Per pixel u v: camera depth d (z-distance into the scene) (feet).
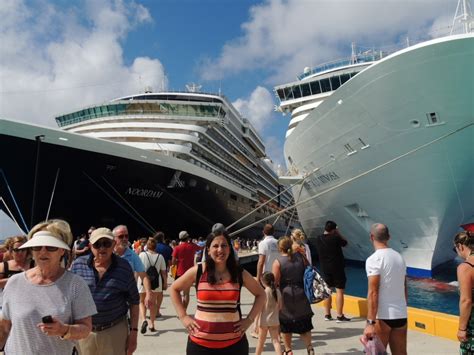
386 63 39.65
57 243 8.02
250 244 123.54
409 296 47.47
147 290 17.39
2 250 16.65
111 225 75.46
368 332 12.54
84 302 8.20
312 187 60.34
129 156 70.85
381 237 13.32
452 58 36.47
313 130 52.08
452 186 42.63
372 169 43.39
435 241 46.85
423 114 39.96
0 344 8.46
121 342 11.32
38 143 61.31
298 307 15.96
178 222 85.81
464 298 10.88
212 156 98.37
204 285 10.05
